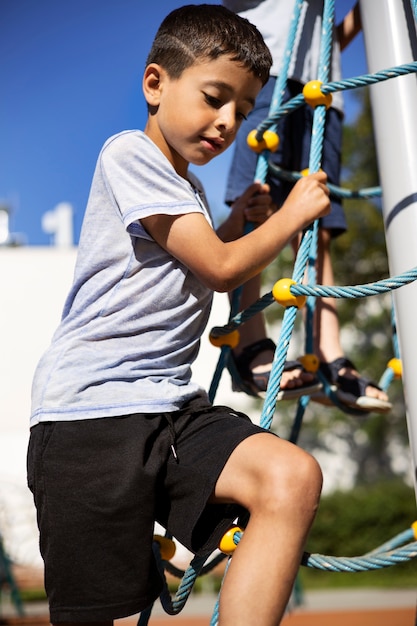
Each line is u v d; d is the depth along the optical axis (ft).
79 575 5.09
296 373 7.09
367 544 40.98
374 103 6.57
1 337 47.11
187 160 5.75
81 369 5.33
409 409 6.03
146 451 5.11
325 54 6.53
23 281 47.75
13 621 22.17
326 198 5.92
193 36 5.66
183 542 4.93
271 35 7.91
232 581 4.42
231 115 5.60
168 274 5.53
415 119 6.31
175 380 5.46
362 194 7.93
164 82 5.79
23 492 26.55
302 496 4.54
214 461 4.89
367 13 6.66
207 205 6.25
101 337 5.42
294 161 8.02
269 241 5.61
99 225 5.69
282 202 7.98
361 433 49.52
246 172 8.02
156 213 5.41
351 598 31.53
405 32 6.45
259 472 4.67
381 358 44.09
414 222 6.13
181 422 5.27
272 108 7.11
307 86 6.30
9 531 25.79
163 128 5.79
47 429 5.30
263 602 4.35
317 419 47.60
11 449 46.01
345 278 42.42
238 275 5.45
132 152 5.67
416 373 5.97
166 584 5.85
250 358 7.38
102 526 5.07
